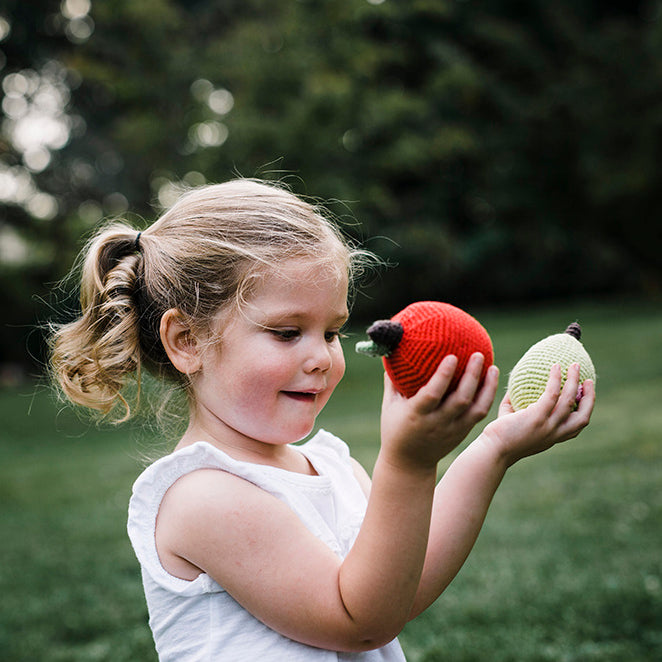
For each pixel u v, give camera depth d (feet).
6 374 58.49
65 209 54.65
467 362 3.63
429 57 62.54
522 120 73.26
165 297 5.05
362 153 43.14
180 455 4.63
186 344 4.92
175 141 42.32
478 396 3.66
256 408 4.66
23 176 50.93
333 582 4.19
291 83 39.75
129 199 52.80
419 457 3.78
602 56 74.64
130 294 5.37
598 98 73.20
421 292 73.56
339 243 4.95
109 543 17.06
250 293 4.62
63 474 25.44
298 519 4.47
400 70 63.57
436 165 68.85
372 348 3.66
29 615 12.82
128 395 6.32
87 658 11.15
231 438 4.90
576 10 79.87
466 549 4.57
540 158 75.92
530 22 78.23
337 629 4.10
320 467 5.33
